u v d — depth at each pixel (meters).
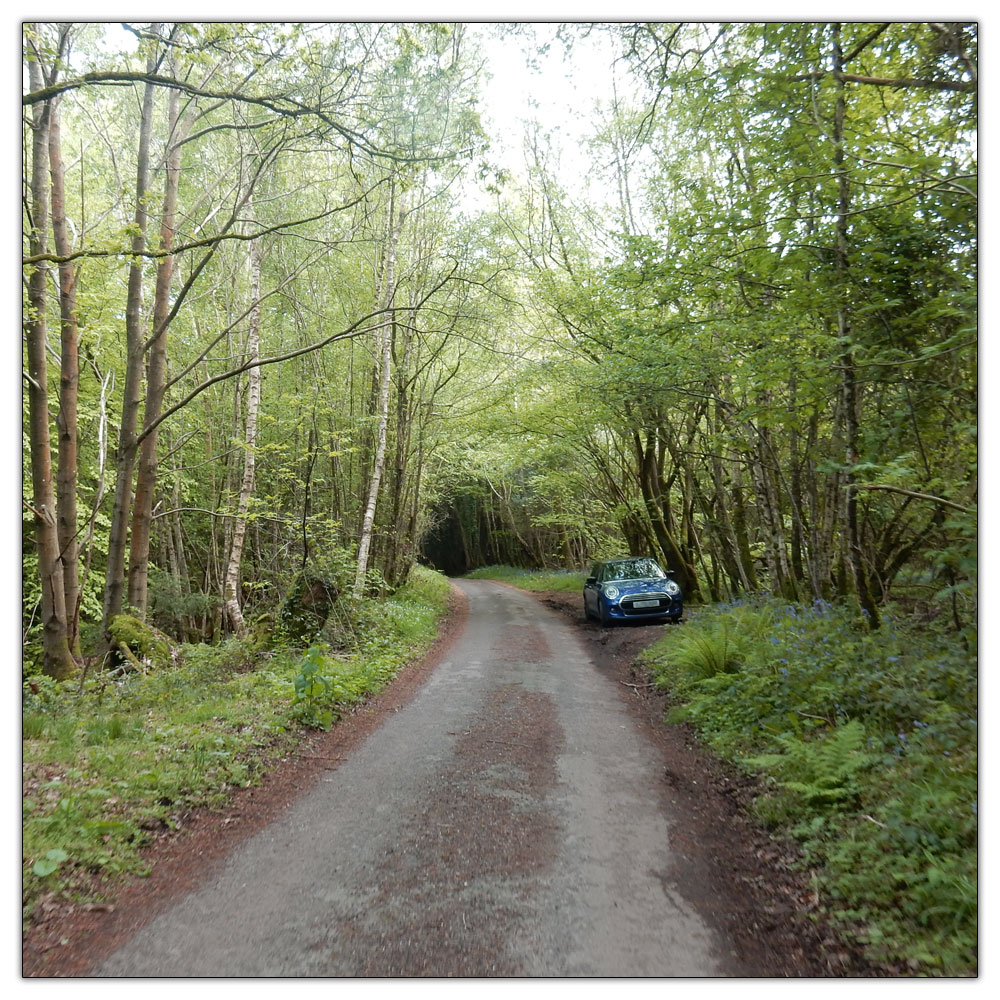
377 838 4.37
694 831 4.41
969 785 3.63
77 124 13.84
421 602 20.12
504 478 32.44
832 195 6.70
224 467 21.89
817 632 7.24
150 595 18.61
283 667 9.65
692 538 17.55
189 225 15.20
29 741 5.69
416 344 19.45
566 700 8.30
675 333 9.72
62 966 2.90
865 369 6.57
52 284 10.88
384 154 8.92
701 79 7.07
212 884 3.73
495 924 3.28
